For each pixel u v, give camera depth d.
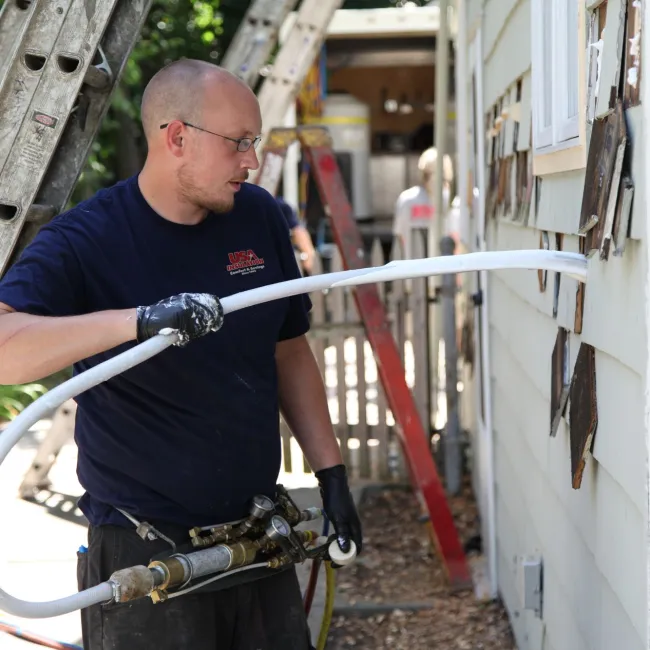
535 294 2.98
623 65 1.81
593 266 2.06
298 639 2.35
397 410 4.60
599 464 2.13
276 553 2.28
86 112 2.61
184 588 2.10
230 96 2.11
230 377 2.22
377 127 11.57
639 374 1.73
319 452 2.49
